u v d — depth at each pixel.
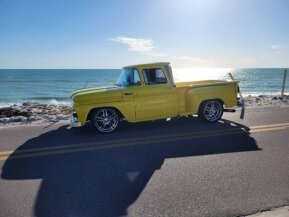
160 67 8.44
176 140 7.27
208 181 4.79
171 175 5.08
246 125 8.81
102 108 8.09
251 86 63.03
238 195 4.28
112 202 4.16
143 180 4.90
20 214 3.89
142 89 8.25
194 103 8.82
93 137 7.76
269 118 9.94
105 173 5.25
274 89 54.50
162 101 8.45
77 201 4.22
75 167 5.58
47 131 8.61
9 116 12.65
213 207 3.96
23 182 4.92
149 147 6.76
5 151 6.67
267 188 4.49
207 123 9.15
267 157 5.92
